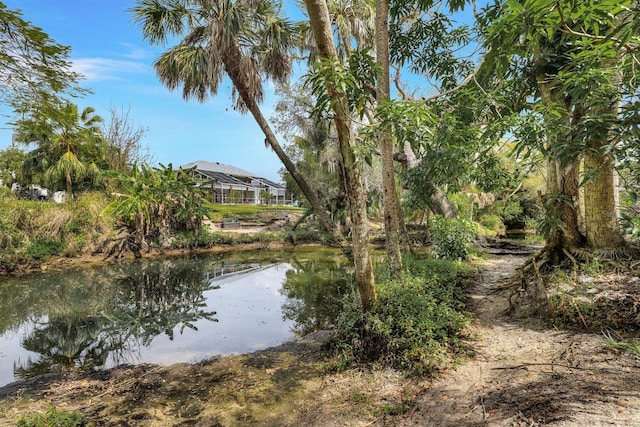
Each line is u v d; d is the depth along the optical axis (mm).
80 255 11352
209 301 6992
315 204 5398
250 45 6289
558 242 4773
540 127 2922
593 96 2922
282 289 8016
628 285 3617
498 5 4301
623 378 2285
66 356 4246
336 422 2531
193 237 14242
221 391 3191
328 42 3078
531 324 3674
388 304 3746
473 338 3498
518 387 2451
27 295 7566
